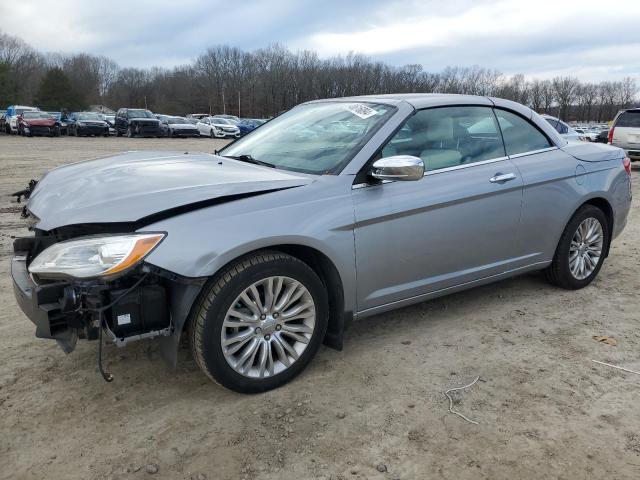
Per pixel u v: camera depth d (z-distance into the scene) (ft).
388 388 10.32
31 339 12.26
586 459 8.34
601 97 362.94
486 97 13.69
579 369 11.07
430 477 7.97
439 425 9.17
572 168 14.43
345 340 12.35
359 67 295.89
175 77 354.54
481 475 8.00
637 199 32.81
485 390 10.25
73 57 385.91
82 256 8.52
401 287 11.63
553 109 360.48
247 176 10.47
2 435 8.90
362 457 8.39
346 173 10.77
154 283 9.00
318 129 12.62
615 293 15.39
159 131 118.83
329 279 10.64
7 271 17.08
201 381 10.56
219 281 9.25
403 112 11.89
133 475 8.02
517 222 13.35
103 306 8.63
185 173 10.62
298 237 9.80
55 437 8.87
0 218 25.89
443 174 12.03
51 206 9.86
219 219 9.20
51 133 112.37
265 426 9.15
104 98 381.40
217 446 8.65
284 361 10.26
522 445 8.66
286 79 311.27
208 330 9.24
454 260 12.34
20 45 322.34
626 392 10.23
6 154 63.57
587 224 15.21
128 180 10.21
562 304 14.51
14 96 261.85
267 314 9.90
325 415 9.45
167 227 8.83
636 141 49.42
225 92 332.19
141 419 9.34
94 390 10.23
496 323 13.28
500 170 12.97
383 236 10.99
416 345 12.10
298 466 8.20
